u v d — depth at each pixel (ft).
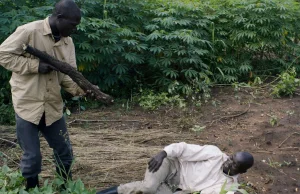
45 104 11.80
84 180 14.52
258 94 23.91
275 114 21.09
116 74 23.70
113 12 23.91
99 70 23.02
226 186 12.35
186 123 20.08
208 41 24.27
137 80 24.31
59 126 12.42
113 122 20.44
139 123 20.38
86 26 22.11
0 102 21.42
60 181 12.35
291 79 23.70
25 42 11.19
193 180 12.57
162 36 23.03
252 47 25.71
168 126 20.07
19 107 11.65
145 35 24.16
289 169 16.02
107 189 12.87
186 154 12.57
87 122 20.21
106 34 22.49
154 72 24.88
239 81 26.50
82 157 16.05
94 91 11.98
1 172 13.05
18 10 21.24
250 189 14.37
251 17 26.07
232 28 26.45
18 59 11.18
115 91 24.18
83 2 23.13
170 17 24.16
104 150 16.72
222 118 20.80
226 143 18.21
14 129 18.81
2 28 20.21
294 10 27.50
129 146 17.40
